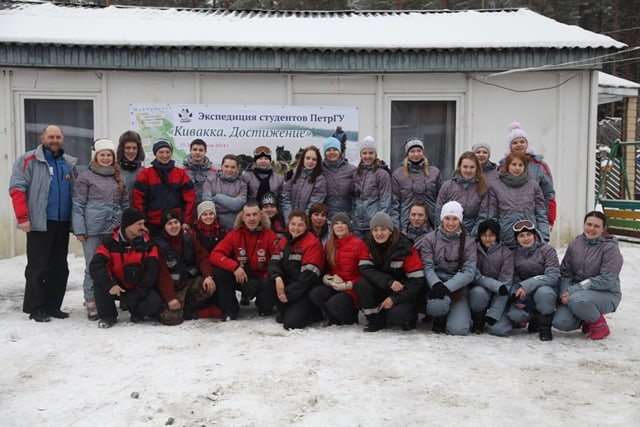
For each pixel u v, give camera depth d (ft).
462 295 18.62
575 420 12.29
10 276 26.27
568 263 18.61
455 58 29.66
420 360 15.85
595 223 17.98
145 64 29.09
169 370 14.99
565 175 31.04
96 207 19.54
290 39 29.76
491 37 30.07
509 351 16.76
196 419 12.32
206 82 30.30
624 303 22.49
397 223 21.74
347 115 30.58
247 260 20.20
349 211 22.24
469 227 20.17
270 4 73.61
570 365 15.62
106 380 14.37
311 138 30.48
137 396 13.37
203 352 16.40
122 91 30.09
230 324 19.34
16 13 32.94
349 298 19.03
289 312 18.94
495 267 18.54
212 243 20.45
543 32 30.63
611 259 17.80
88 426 12.02
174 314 19.22
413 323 18.94
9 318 19.89
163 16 33.68
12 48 28.48
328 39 30.04
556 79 30.63
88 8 35.96
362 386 13.99
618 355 16.51
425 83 30.68
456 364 15.58
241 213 20.12
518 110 30.81
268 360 15.75
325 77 30.50
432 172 21.77
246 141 30.27
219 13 36.52
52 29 29.89
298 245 19.45
